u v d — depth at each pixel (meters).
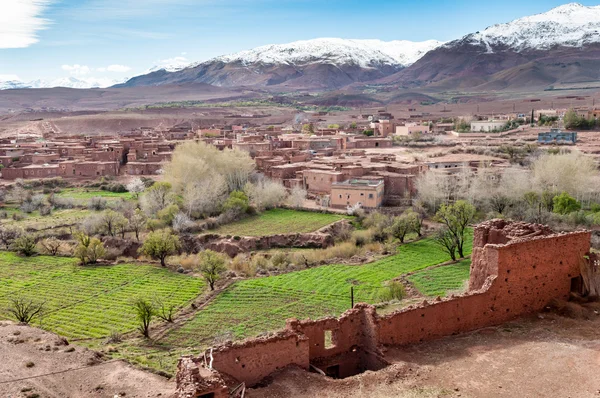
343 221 112.50
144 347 57.50
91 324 66.50
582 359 37.03
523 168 137.25
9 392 37.09
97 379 39.47
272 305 70.94
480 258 45.59
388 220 107.25
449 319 41.34
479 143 193.75
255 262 91.00
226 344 34.00
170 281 82.81
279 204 127.88
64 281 83.69
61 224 115.12
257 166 154.00
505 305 43.66
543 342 39.81
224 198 127.44
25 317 65.88
